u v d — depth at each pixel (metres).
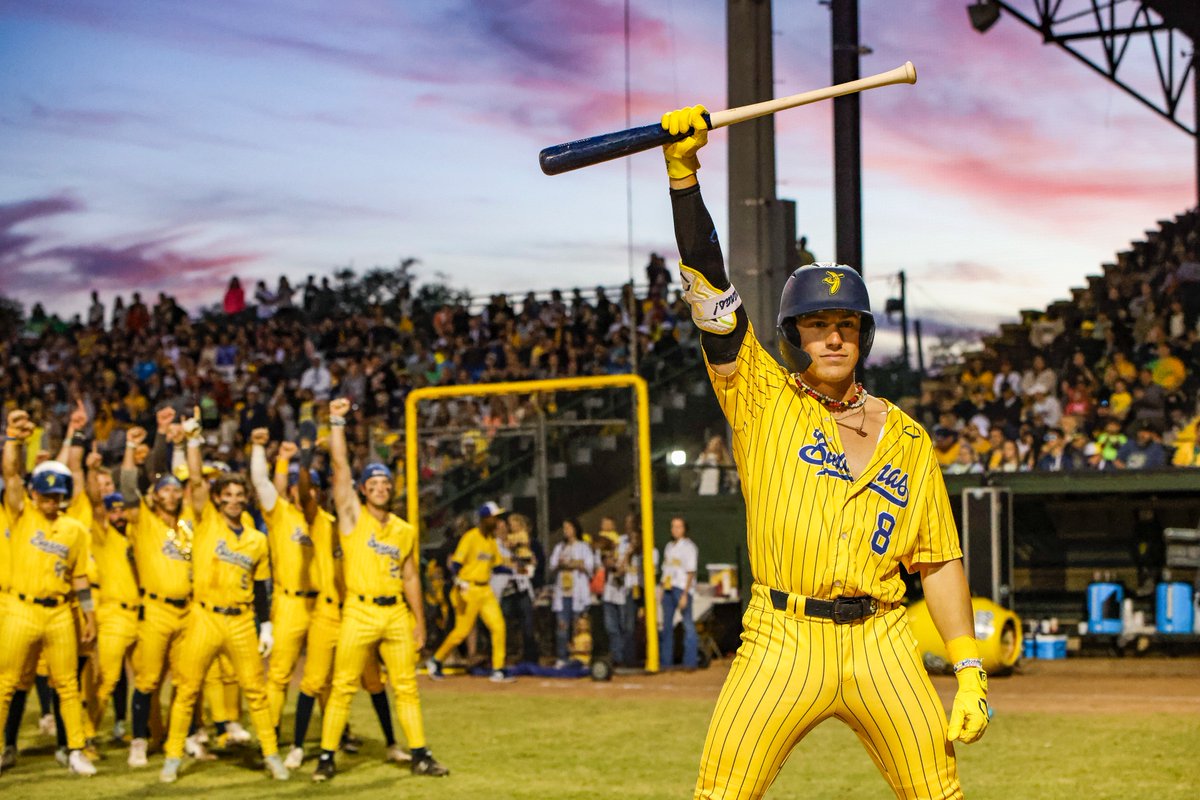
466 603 14.91
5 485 9.05
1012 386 19.36
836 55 14.84
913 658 3.86
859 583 3.77
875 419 3.91
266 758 8.95
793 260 16.17
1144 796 7.60
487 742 10.20
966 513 15.05
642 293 23.66
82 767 9.07
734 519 17.00
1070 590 16.86
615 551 15.82
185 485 9.50
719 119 3.65
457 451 19.81
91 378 28.70
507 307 25.53
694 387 22.31
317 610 9.30
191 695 8.83
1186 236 22.62
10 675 9.04
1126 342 19.56
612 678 14.59
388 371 23.72
